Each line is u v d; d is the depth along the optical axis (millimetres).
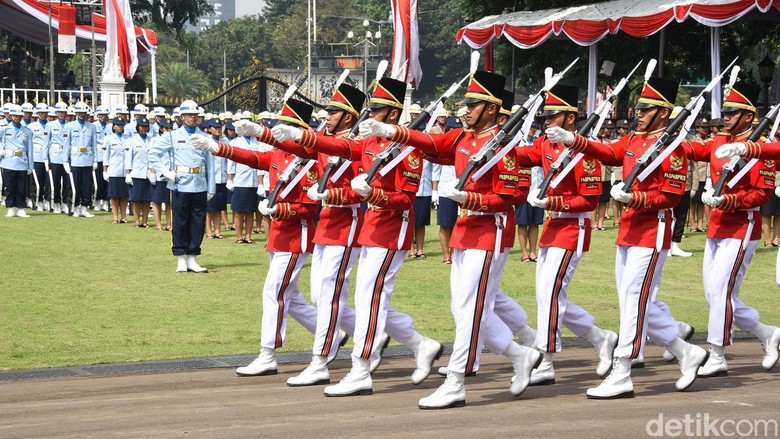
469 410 7770
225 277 15477
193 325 12000
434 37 76000
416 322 12164
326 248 9172
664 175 8305
